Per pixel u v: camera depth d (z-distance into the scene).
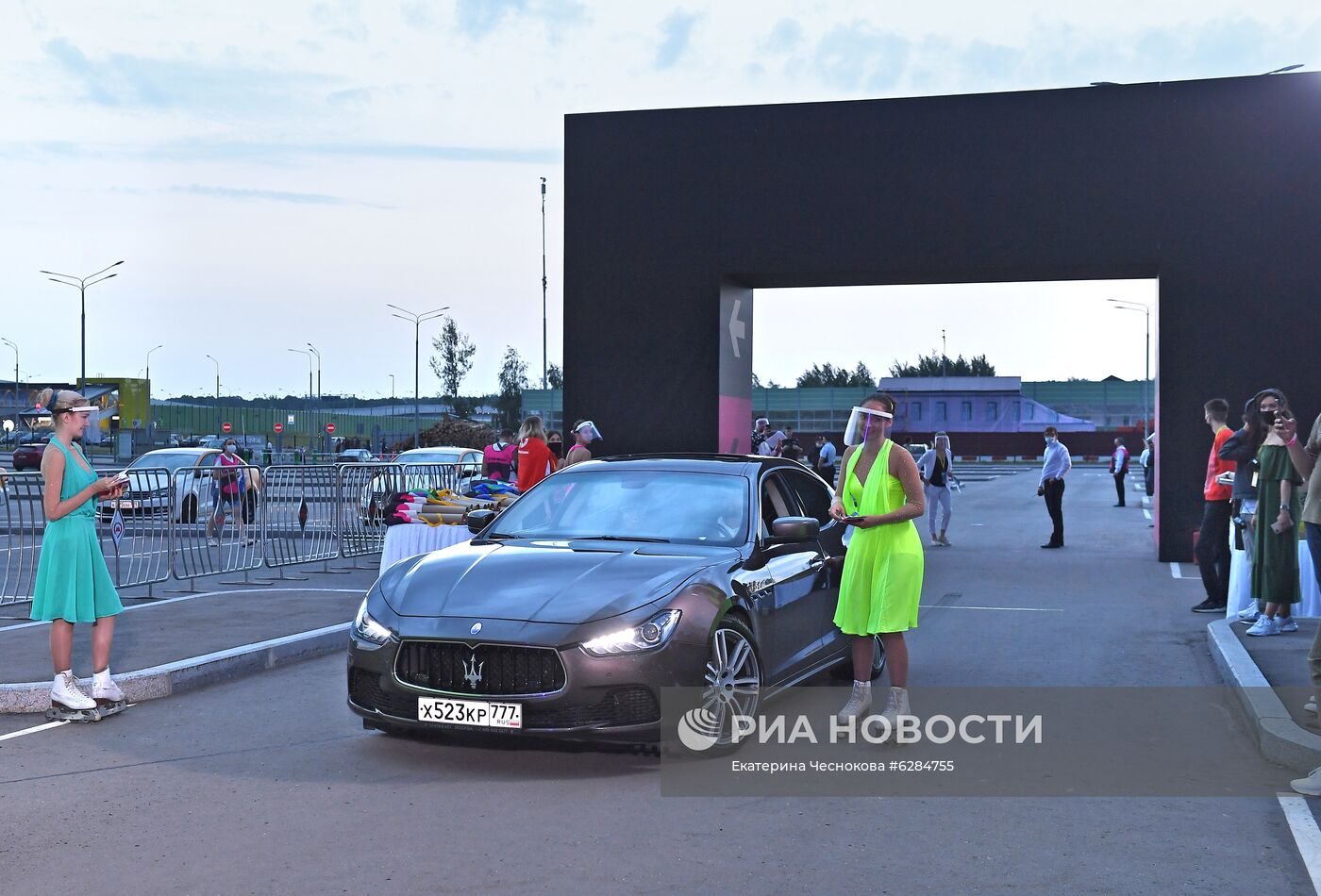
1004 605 11.34
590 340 17.28
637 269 17.14
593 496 6.96
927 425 76.19
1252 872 4.25
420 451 24.36
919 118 16.19
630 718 5.37
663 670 5.39
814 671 6.91
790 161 16.62
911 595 6.05
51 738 6.24
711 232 16.89
